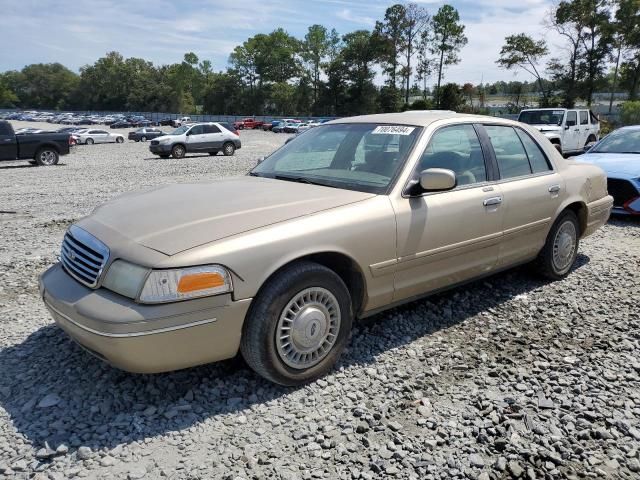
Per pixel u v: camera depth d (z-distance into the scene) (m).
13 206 9.98
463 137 4.18
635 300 4.70
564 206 4.91
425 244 3.68
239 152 28.34
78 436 2.71
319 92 103.94
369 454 2.61
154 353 2.68
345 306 3.30
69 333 2.95
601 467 2.53
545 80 60.22
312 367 3.21
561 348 3.77
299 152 4.36
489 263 4.30
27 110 149.88
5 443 2.65
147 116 110.44
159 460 2.55
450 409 2.99
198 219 3.07
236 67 113.81
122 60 144.38
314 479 2.43
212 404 3.02
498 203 4.18
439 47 81.38
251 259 2.85
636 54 52.62
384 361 3.54
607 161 8.48
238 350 3.12
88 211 9.44
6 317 4.26
